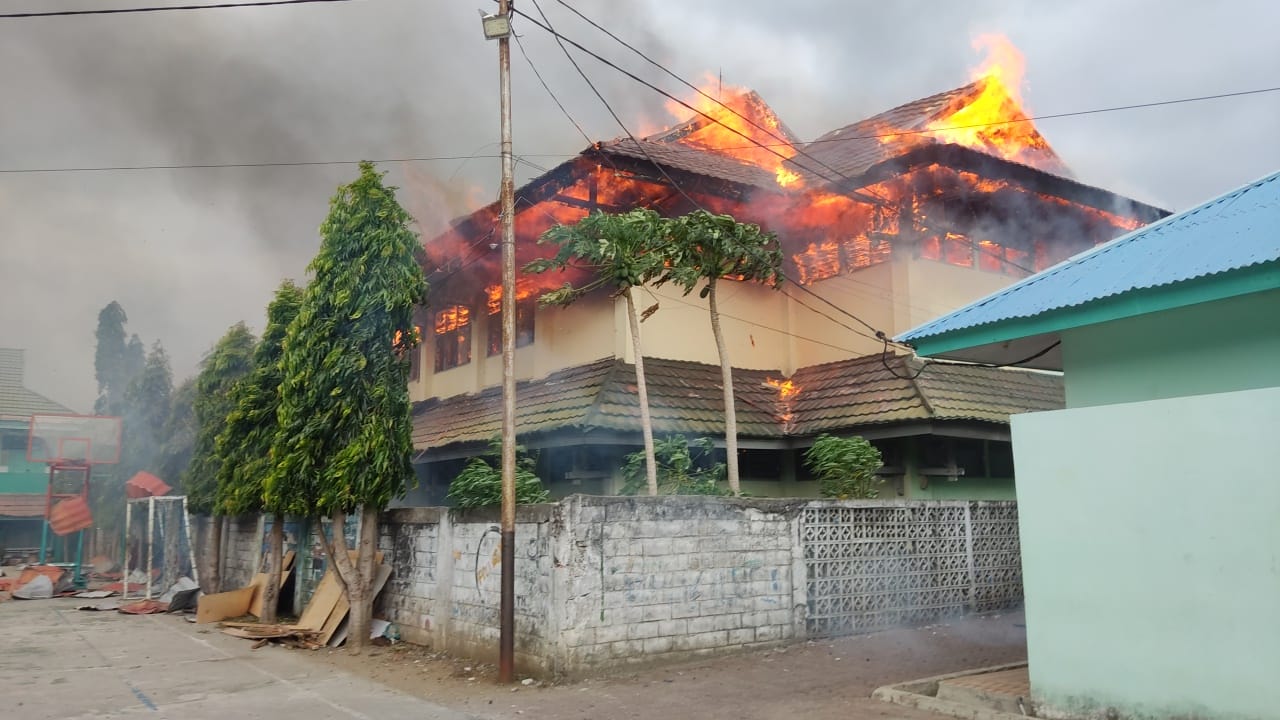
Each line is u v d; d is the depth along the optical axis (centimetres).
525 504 1009
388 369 1195
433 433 1806
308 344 1174
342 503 1153
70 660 1127
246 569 1870
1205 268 616
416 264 1233
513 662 920
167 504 2191
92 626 1531
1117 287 667
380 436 1162
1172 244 716
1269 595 562
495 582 1020
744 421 1477
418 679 959
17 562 3203
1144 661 623
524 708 789
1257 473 574
